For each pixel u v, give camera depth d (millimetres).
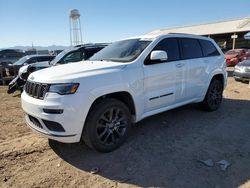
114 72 3850
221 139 4383
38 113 3521
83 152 3955
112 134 3906
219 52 6168
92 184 3131
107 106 3738
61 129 3449
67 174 3354
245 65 10688
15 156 3857
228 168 3428
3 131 4969
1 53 20531
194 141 4309
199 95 5574
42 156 3857
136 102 4141
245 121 5328
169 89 4719
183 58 5090
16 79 8781
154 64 4434
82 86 3475
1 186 3100
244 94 8234
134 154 3852
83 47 9273
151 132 4715
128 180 3203
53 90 3424
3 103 7586
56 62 8930
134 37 5113
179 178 3217
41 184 3137
